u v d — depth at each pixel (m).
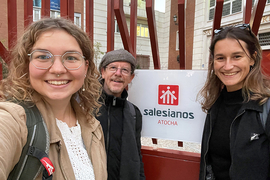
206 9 8.91
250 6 1.36
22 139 0.56
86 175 0.75
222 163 1.08
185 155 1.62
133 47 1.73
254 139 0.90
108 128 1.25
